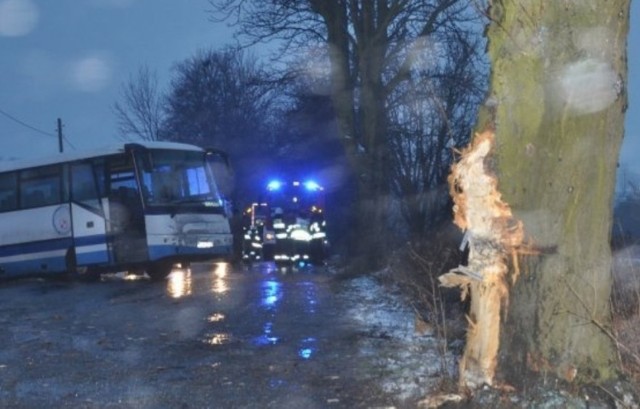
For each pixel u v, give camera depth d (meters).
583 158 5.85
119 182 19.98
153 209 19.59
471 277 6.06
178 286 17.52
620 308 7.17
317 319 11.74
